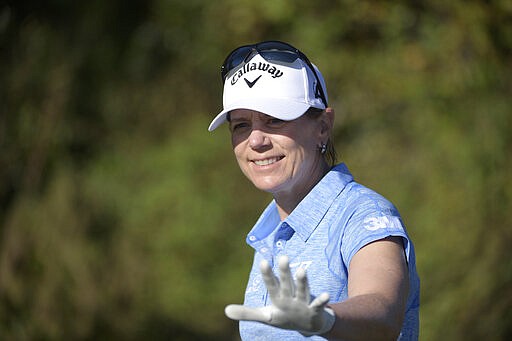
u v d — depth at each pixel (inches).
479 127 1343.5
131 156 1465.3
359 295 262.8
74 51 1471.5
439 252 1270.9
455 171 1327.5
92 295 1417.3
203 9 1480.1
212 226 1427.2
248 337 332.8
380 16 1411.2
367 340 247.8
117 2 1480.1
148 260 1429.6
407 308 317.1
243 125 338.6
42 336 1393.9
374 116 1393.9
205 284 1419.8
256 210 1437.0
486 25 1385.3
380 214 300.2
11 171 1428.4
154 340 1433.3
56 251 1413.6
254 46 335.0
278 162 331.9
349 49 1419.8
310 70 336.8
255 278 353.7
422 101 1379.2
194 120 1485.0
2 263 1397.6
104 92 1476.4
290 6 1430.9
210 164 1453.0
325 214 320.2
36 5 1457.9
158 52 1497.3
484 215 1286.9
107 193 1445.6
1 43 1445.6
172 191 1438.2
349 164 1379.2
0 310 1379.2
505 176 1311.5
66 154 1454.2
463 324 1227.9
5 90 1438.2
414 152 1362.0
